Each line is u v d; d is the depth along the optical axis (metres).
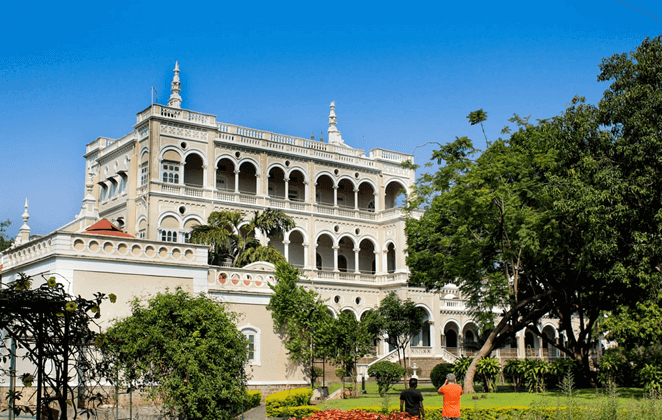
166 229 55.75
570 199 29.02
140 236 55.88
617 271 27.83
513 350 71.44
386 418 17.56
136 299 23.14
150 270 27.78
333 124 75.69
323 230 65.44
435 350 63.56
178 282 28.44
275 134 63.88
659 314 32.56
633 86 29.28
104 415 24.06
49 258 26.38
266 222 53.00
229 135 60.56
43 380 13.91
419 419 17.47
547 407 22.03
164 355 21.45
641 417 17.70
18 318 13.67
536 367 33.78
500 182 32.38
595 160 29.75
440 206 36.88
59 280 25.80
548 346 78.50
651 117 28.23
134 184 57.47
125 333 21.30
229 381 22.27
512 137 37.06
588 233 28.39
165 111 57.25
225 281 30.39
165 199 55.91
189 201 57.12
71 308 13.21
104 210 61.28
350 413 18.39
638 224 28.08
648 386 29.66
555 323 78.38
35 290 13.48
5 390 25.25
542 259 33.12
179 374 21.56
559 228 30.62
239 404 23.64
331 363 35.75
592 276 32.94
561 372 34.28
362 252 71.12
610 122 29.86
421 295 65.56
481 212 31.64
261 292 30.89
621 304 34.91
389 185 73.50
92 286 26.44
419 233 41.03
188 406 21.22
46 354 13.96
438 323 65.75
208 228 49.50
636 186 27.27
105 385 24.83
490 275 33.97
